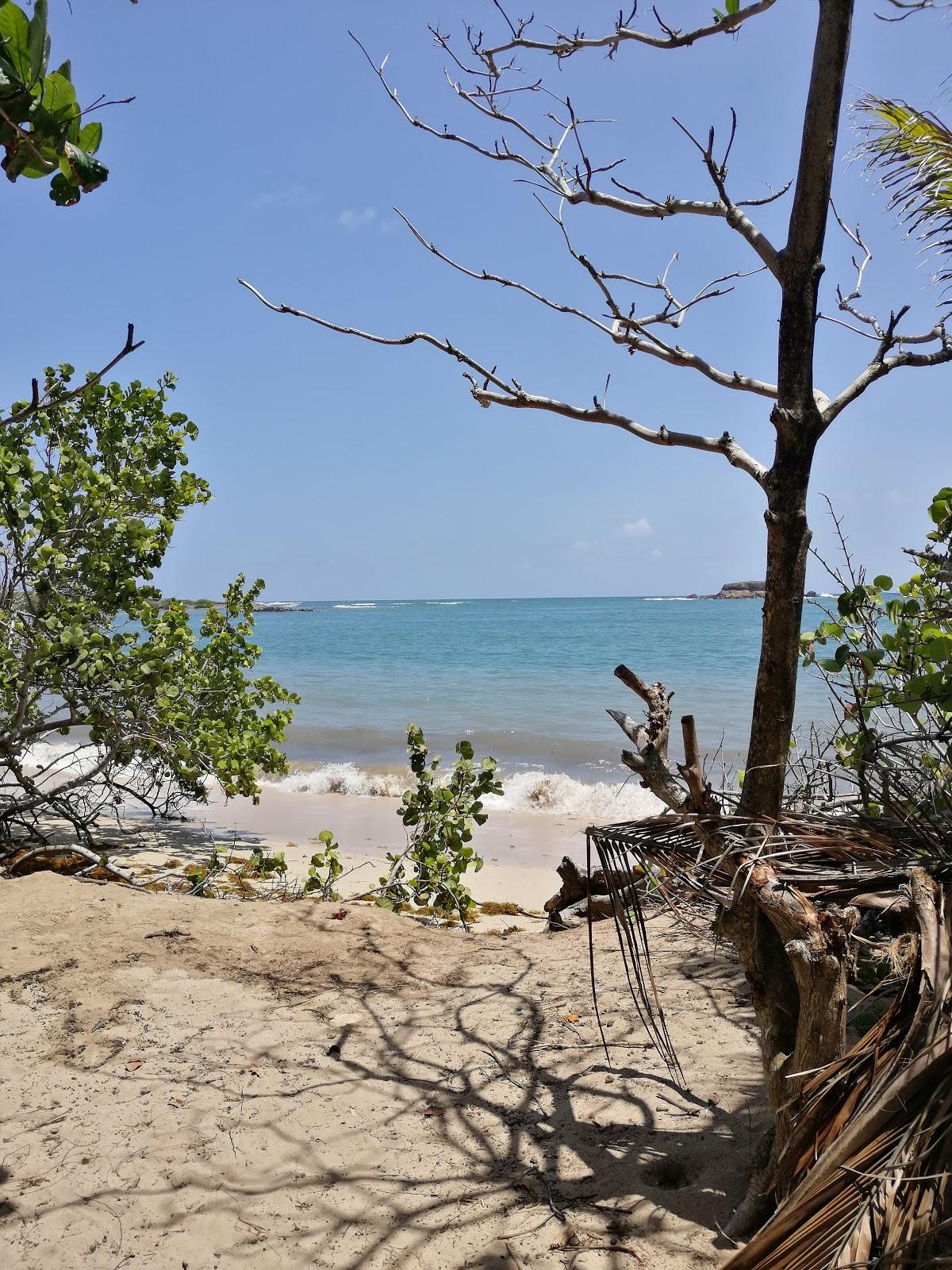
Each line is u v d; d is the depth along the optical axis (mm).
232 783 9766
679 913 3199
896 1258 1882
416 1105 3566
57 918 5188
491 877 9008
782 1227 2080
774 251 2613
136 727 8516
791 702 2670
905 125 3730
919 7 2465
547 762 15984
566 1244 2719
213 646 9922
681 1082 3594
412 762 7539
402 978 4797
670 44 2969
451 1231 2822
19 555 7809
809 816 2721
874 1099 2059
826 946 2281
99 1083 3730
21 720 8047
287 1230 2861
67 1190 3061
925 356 2867
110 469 9039
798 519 2582
